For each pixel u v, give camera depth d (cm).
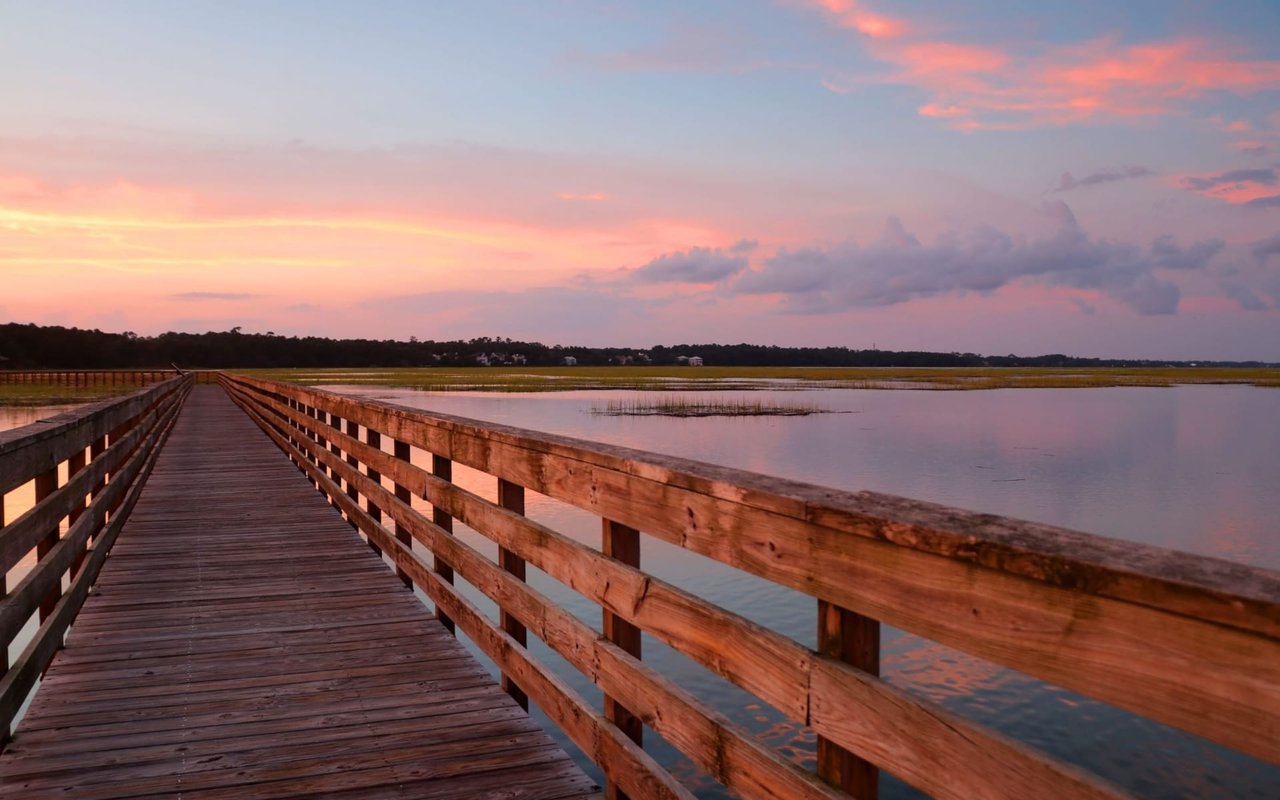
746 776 203
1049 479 2169
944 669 757
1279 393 8669
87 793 298
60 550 454
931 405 5550
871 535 161
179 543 731
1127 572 115
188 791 300
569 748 598
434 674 420
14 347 15788
